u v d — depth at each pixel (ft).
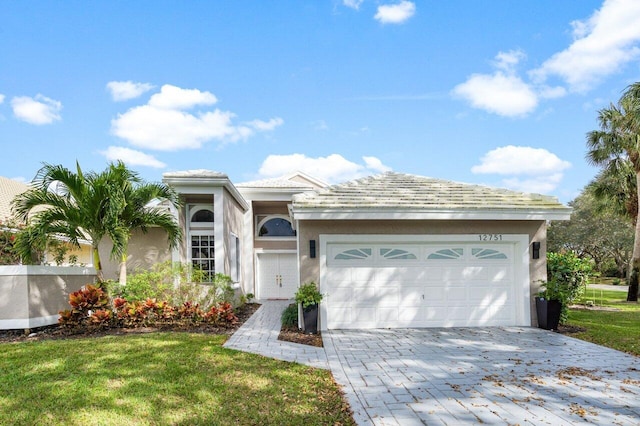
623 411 17.15
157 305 35.68
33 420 15.85
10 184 62.18
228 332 34.27
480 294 37.11
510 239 37.04
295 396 18.75
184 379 20.63
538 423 15.96
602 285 119.34
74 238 37.55
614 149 66.44
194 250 51.39
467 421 16.15
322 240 35.91
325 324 35.47
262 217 71.56
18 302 33.09
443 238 36.63
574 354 26.73
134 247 52.70
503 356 26.27
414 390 19.79
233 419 16.17
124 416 16.28
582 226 122.83
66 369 22.13
